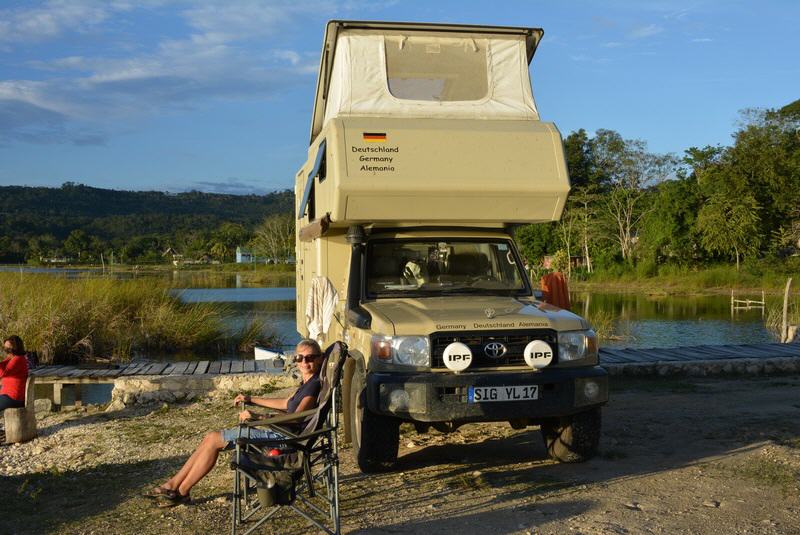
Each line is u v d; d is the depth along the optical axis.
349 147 6.90
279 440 4.73
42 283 20.45
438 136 7.08
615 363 12.02
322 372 5.31
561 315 6.45
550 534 4.90
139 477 6.94
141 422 9.71
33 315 17.77
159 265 123.50
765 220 54.56
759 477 6.10
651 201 65.00
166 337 19.81
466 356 5.95
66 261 124.00
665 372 11.98
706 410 9.14
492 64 8.17
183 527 5.28
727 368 12.14
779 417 8.55
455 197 7.02
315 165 8.25
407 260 7.34
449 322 6.10
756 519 5.12
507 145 7.20
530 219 7.28
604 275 57.62
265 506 4.72
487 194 7.05
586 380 6.16
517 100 8.08
